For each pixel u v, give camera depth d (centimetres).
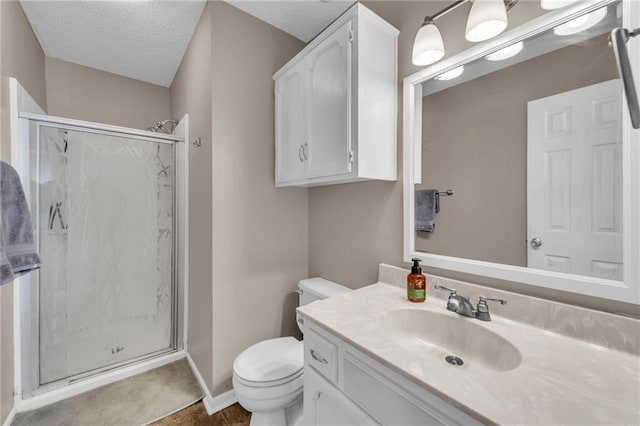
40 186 163
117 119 257
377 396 73
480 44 103
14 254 117
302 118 148
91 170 181
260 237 173
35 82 194
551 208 88
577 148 83
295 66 153
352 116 116
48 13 172
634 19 73
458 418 56
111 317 188
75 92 237
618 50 54
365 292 123
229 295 160
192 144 192
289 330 188
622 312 75
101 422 144
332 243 174
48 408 152
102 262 185
